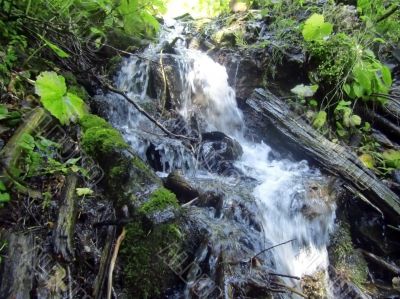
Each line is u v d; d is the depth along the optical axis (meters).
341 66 3.59
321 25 3.44
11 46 2.58
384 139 3.64
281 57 3.83
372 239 3.01
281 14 4.33
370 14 3.91
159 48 3.84
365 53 3.67
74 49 3.13
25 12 2.61
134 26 3.55
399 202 2.98
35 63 2.76
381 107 3.73
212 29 4.48
